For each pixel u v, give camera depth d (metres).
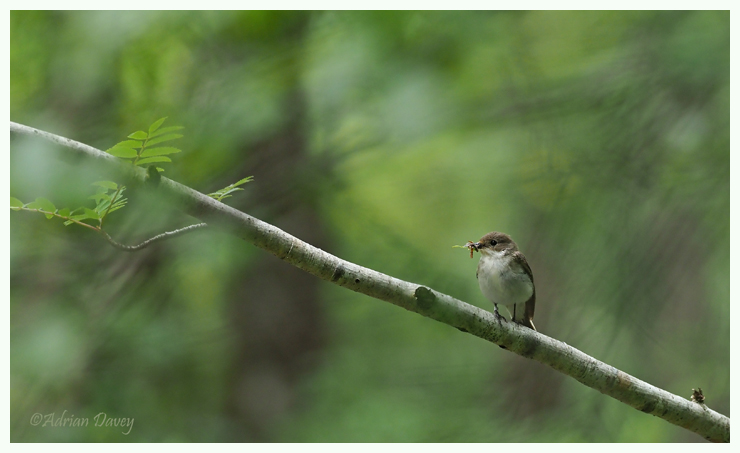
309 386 13.30
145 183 5.56
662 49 11.55
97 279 11.30
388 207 16.58
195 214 5.77
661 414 7.06
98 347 11.44
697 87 11.27
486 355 16.30
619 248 11.55
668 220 11.72
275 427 13.05
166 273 11.58
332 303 14.53
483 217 17.33
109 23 10.68
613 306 11.42
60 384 11.23
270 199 11.45
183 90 12.01
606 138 11.92
